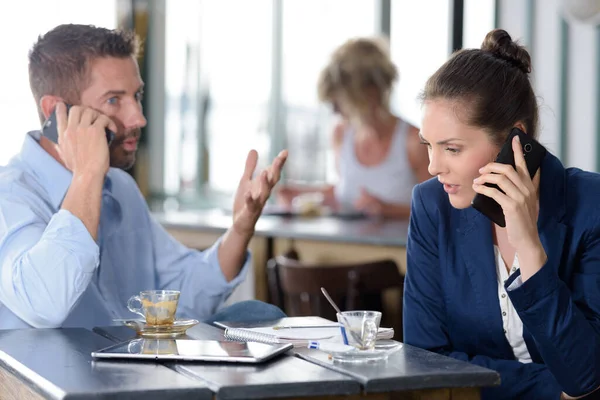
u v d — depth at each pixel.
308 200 6.50
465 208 2.73
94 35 3.10
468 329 2.77
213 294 3.39
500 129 2.51
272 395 1.91
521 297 2.39
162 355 2.18
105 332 2.72
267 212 6.45
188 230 6.31
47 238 2.67
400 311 5.16
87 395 1.84
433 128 2.52
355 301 4.68
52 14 8.04
